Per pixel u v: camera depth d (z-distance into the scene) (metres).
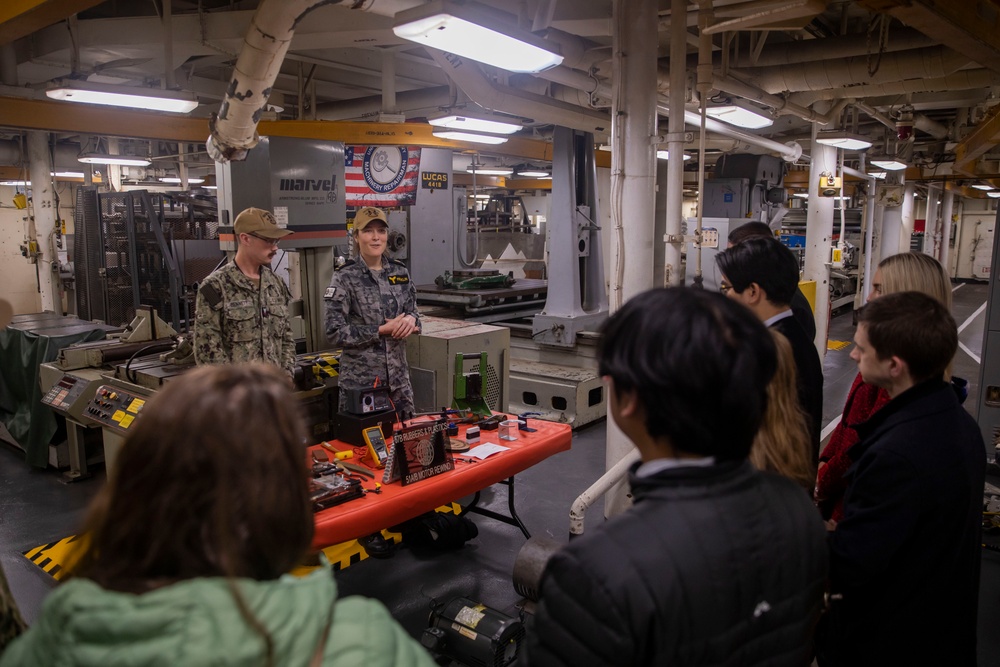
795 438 1.43
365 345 3.30
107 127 6.17
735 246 2.03
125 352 4.27
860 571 1.40
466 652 2.45
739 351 0.86
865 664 1.50
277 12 3.01
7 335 4.89
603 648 0.81
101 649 0.60
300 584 0.68
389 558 3.45
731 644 0.87
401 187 7.41
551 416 5.57
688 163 11.91
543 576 0.91
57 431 4.55
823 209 6.80
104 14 6.03
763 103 5.07
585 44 4.70
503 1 4.11
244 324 3.16
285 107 9.70
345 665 0.65
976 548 1.47
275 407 0.72
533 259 11.77
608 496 3.54
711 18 3.11
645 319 0.88
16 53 6.13
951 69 4.38
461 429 2.91
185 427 0.67
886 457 1.40
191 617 0.60
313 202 4.38
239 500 0.65
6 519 3.89
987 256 20.27
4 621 0.96
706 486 0.89
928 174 10.77
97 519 0.68
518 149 8.53
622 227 3.38
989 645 2.75
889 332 1.46
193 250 6.51
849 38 4.71
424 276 7.60
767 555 0.90
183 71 7.38
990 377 4.66
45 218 9.20
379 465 2.50
